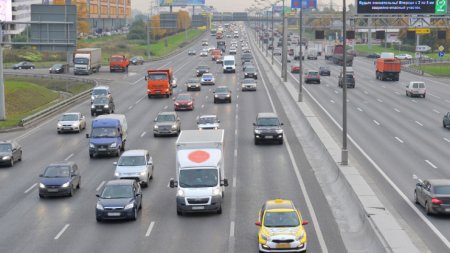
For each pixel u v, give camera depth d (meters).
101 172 58.00
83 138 78.00
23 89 127.81
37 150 70.44
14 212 45.03
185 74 168.75
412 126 82.56
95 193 50.31
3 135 81.81
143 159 53.28
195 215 43.34
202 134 48.97
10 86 129.00
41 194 48.78
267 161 61.38
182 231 39.47
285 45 143.62
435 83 149.62
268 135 69.88
